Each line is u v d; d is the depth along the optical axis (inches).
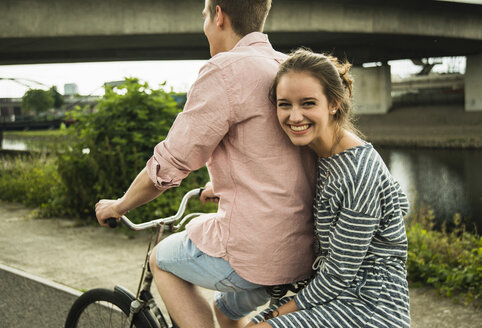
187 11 867.4
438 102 1841.8
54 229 245.4
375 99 1753.2
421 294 152.6
